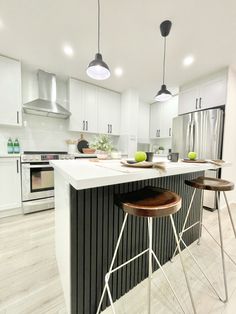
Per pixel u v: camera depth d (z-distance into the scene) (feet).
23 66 8.37
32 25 5.49
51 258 4.58
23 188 7.41
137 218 3.65
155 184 3.98
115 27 5.52
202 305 3.28
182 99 10.36
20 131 8.98
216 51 6.80
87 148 10.30
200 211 5.61
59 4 4.66
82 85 10.08
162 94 6.73
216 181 4.08
